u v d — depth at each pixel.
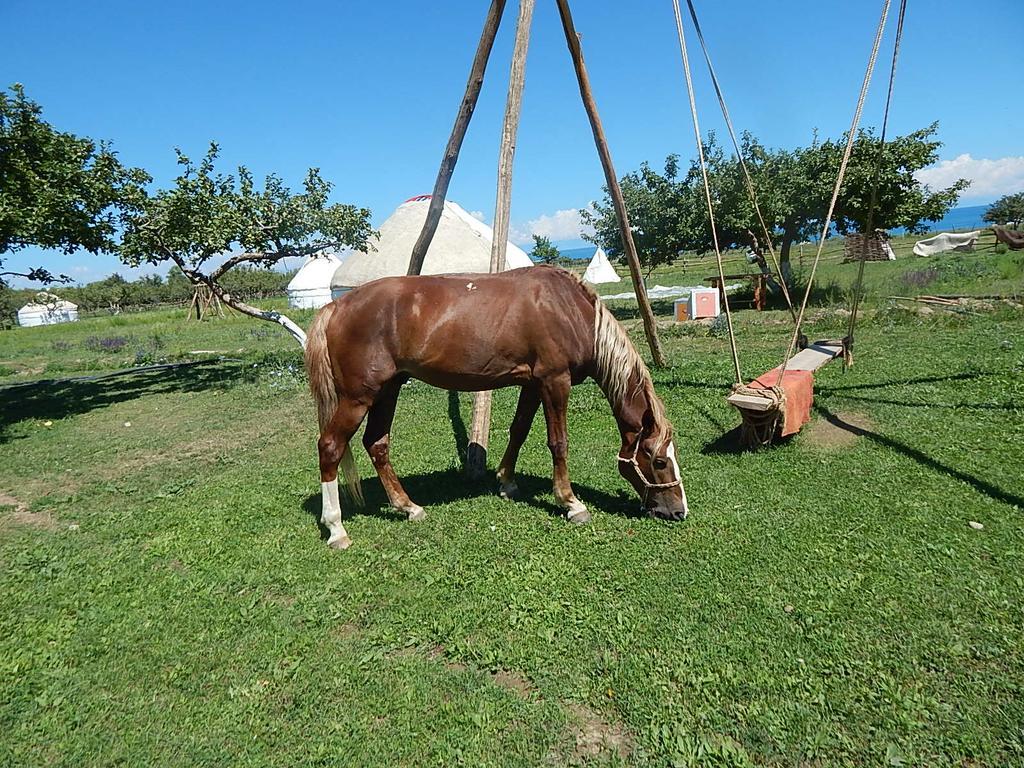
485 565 4.05
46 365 17.08
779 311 15.30
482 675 3.01
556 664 3.04
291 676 3.09
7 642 3.49
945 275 17.62
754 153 15.39
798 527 4.25
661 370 9.44
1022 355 7.98
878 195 14.60
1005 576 3.48
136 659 3.30
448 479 5.82
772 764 2.41
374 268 22.47
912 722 2.51
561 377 4.56
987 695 2.64
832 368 8.44
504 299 4.46
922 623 3.13
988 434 5.61
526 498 5.20
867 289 16.50
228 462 6.96
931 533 4.03
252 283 53.34
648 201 15.98
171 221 11.23
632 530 4.46
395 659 3.19
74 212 10.62
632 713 2.68
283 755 2.58
